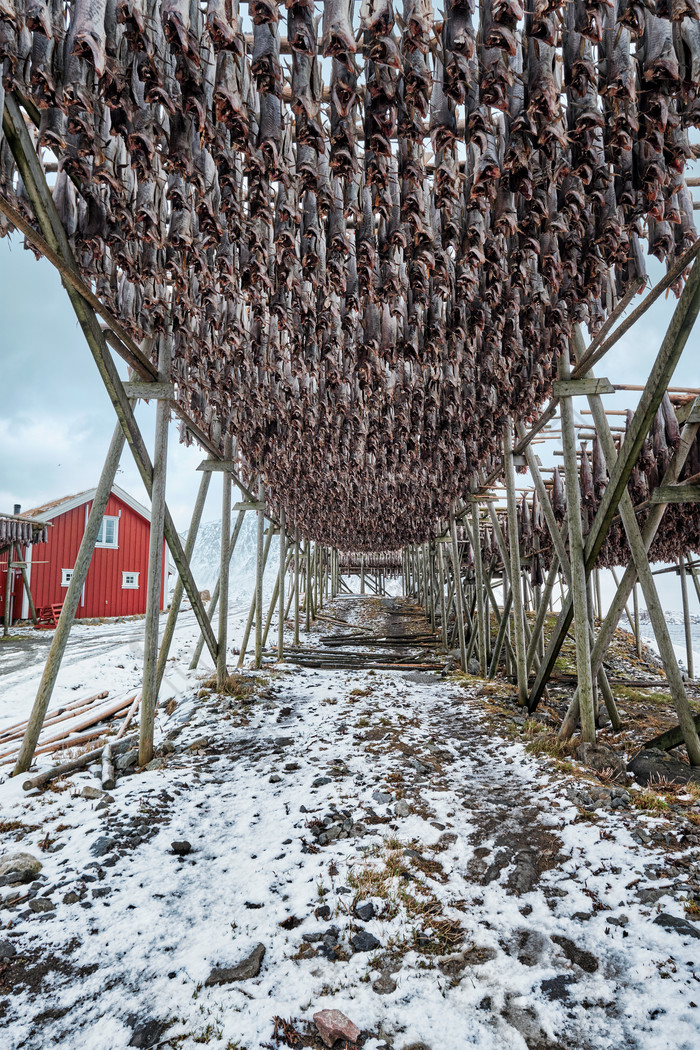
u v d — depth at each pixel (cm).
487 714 674
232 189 290
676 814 354
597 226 324
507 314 451
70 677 879
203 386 597
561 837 339
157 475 505
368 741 561
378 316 454
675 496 475
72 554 1950
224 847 333
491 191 274
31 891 277
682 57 227
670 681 457
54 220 330
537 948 241
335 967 232
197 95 226
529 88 228
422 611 2197
